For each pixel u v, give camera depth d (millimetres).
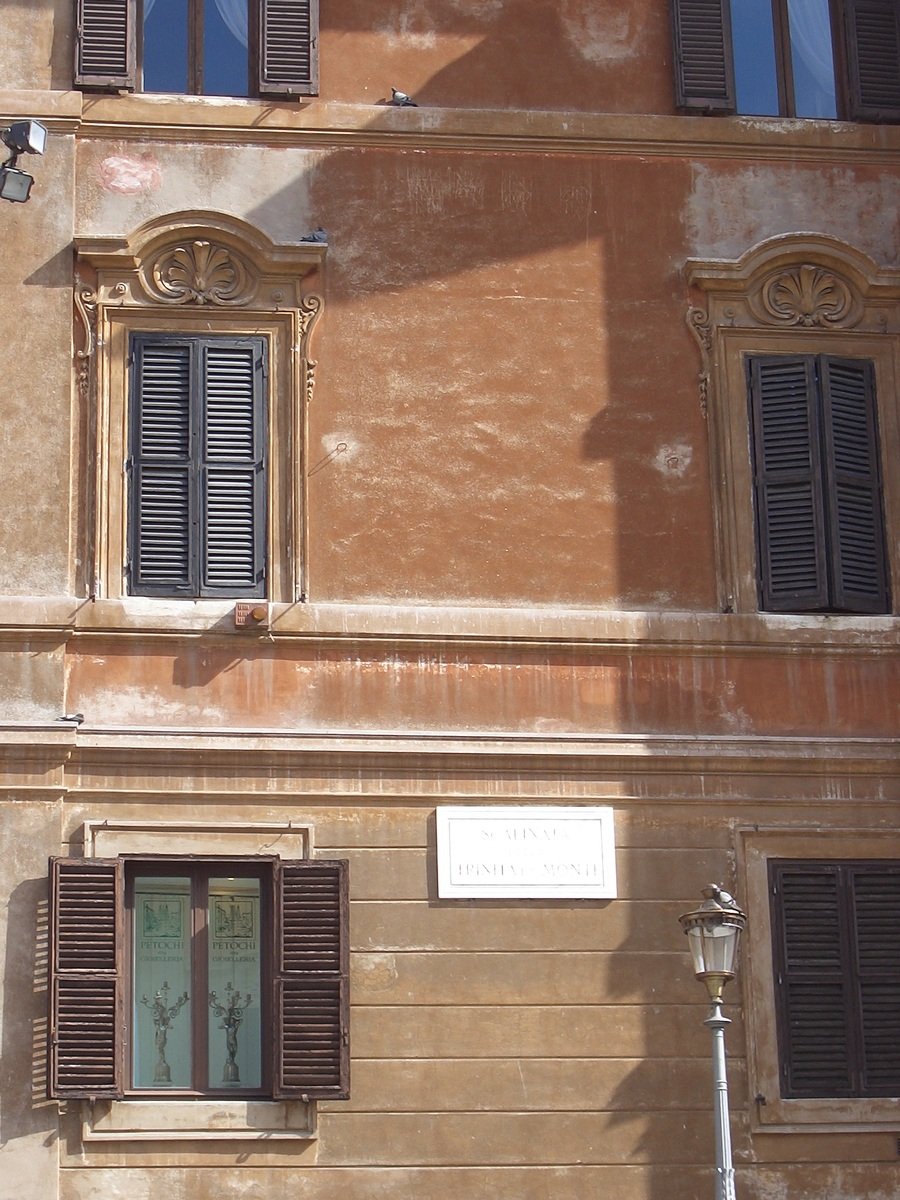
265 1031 16906
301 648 17594
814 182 19172
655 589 18141
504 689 17719
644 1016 17172
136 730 17172
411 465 18141
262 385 18188
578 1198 16750
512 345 18500
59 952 16562
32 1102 16375
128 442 17953
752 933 17422
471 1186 16688
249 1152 16547
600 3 19406
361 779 17359
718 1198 15438
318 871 17016
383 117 18766
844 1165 17031
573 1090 16953
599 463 18344
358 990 16969
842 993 17422
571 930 17281
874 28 19656
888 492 18688
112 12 18688
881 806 17797
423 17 19156
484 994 17078
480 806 17422
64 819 16969
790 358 18750
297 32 18859
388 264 18531
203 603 17625
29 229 18125
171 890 17109
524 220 18781
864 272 18922
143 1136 16438
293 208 18531
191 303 18219
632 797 17562
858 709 18047
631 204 18938
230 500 17938
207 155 18531
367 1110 16750
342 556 17891
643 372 18594
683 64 19250
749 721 17906
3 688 17141
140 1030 16844
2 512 17531
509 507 18156
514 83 19109
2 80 18484
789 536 18406
